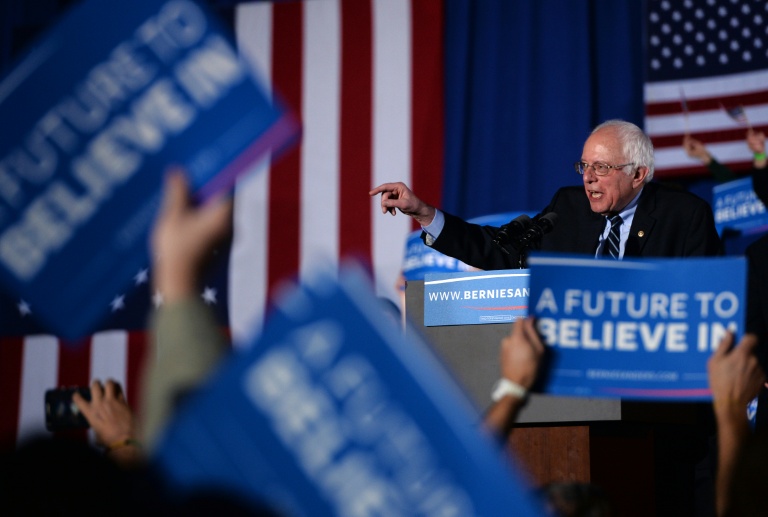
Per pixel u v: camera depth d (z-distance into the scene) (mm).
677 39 15938
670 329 4391
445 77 17250
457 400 2779
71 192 2887
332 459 2773
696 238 8727
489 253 8781
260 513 2734
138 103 2902
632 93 16297
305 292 2793
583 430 6441
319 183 17422
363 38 17641
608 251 8898
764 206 13008
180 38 2916
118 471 2836
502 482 2773
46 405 6078
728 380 4223
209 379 2785
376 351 2779
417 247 12727
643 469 6559
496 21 17062
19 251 2883
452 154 16891
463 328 6559
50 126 2896
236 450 2773
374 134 17375
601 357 4383
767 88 15438
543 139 16578
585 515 4402
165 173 2893
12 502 2752
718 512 4098
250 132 2906
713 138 15555
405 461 2777
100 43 2906
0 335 18109
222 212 2916
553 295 4379
